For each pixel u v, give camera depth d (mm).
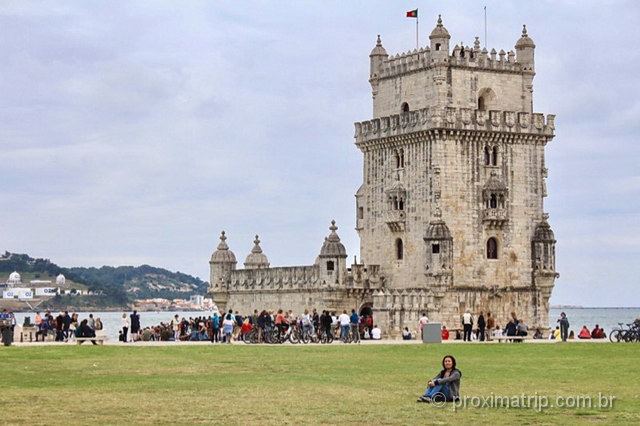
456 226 128375
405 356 83875
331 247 132625
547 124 134000
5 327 93625
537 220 133500
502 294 130125
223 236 154250
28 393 59969
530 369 73375
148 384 64188
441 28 130125
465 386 63219
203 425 49781
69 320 108875
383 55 138875
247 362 78062
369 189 137125
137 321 112688
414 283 130125
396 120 132500
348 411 53562
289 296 140000
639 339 107438
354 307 133625
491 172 130625
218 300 152625
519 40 135625
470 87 131500
